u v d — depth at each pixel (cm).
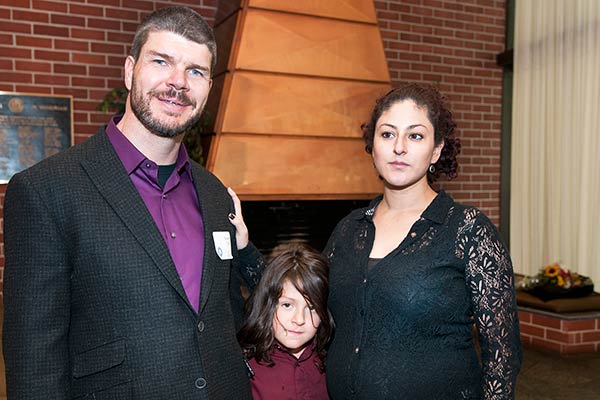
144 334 122
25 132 389
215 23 436
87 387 120
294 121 391
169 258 127
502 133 550
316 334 175
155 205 134
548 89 495
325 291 169
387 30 491
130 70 132
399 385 136
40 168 123
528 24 509
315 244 455
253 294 175
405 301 136
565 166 480
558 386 335
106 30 407
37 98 390
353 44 409
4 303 120
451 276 137
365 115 410
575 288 408
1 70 382
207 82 132
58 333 118
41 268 116
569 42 473
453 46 520
